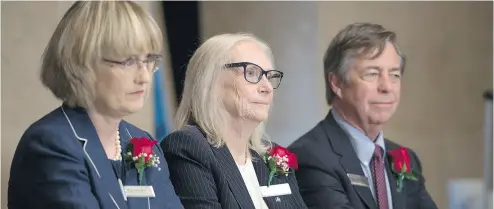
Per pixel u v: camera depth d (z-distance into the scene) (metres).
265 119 6.38
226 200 5.99
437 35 13.55
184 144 6.07
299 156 7.45
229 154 6.26
